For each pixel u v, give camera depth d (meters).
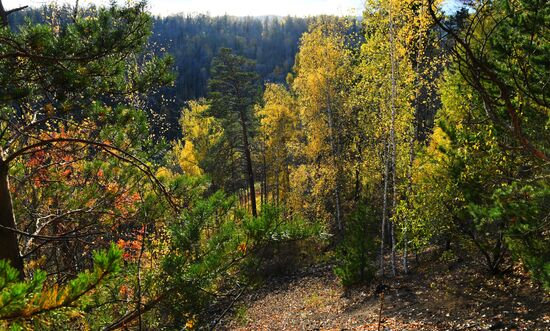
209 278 2.97
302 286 18.36
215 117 27.09
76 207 5.14
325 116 24.77
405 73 13.98
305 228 3.06
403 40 14.20
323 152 25.20
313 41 25.09
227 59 25.66
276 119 31.69
